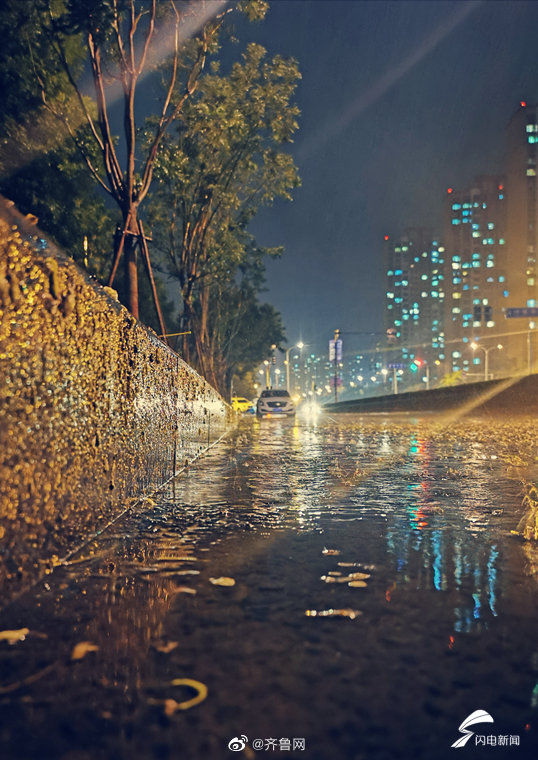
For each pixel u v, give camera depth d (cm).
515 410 3503
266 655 241
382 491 693
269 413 3812
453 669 229
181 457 905
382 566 377
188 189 2414
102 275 1845
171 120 1501
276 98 2178
